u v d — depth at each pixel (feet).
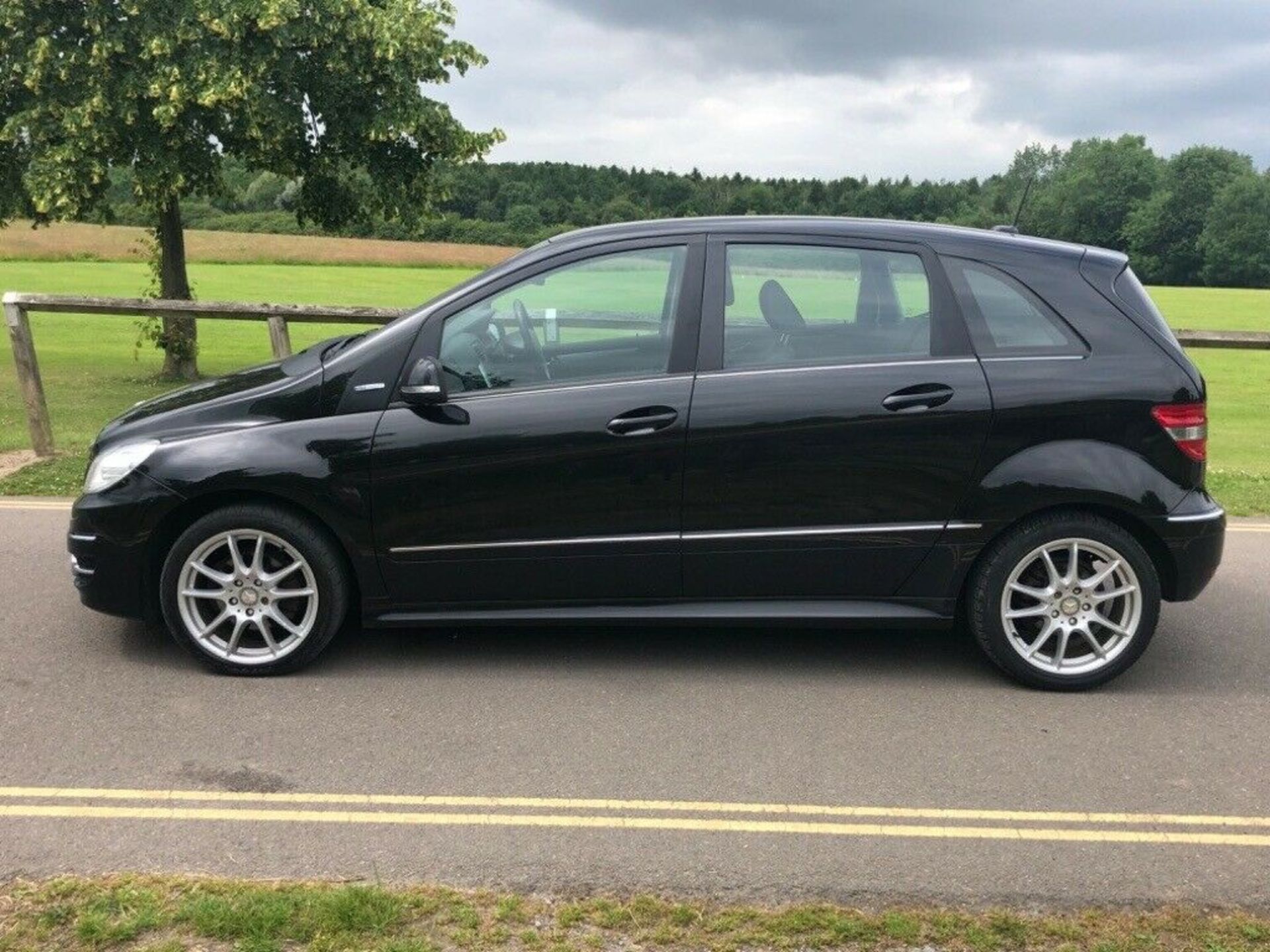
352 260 193.16
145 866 10.32
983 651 15.24
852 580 15.02
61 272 143.43
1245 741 13.70
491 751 13.00
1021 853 10.93
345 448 14.53
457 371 14.82
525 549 14.80
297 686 14.80
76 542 15.05
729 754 13.06
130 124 44.96
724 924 9.55
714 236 15.10
